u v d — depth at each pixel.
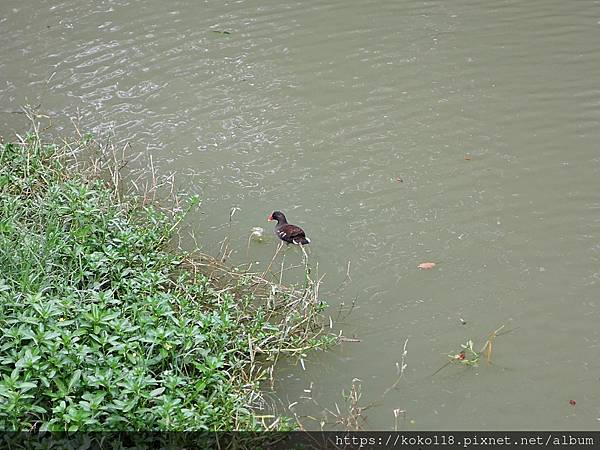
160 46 11.46
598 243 7.71
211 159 9.17
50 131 9.59
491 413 5.96
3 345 5.52
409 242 7.85
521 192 8.48
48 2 12.74
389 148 9.29
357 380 6.28
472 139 9.38
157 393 5.25
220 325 6.23
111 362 5.43
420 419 5.91
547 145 9.21
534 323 6.81
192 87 10.52
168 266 7.11
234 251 7.79
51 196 7.43
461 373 6.32
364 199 8.49
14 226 6.93
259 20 12.16
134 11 12.45
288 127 9.73
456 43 11.41
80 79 10.69
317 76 10.73
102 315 5.74
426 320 6.90
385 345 6.64
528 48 11.22
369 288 7.30
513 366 6.37
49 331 5.51
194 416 5.27
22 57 11.20
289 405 6.01
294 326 6.58
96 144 9.30
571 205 8.24
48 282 6.34
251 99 10.27
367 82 10.58
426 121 9.75
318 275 7.48
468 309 7.01
